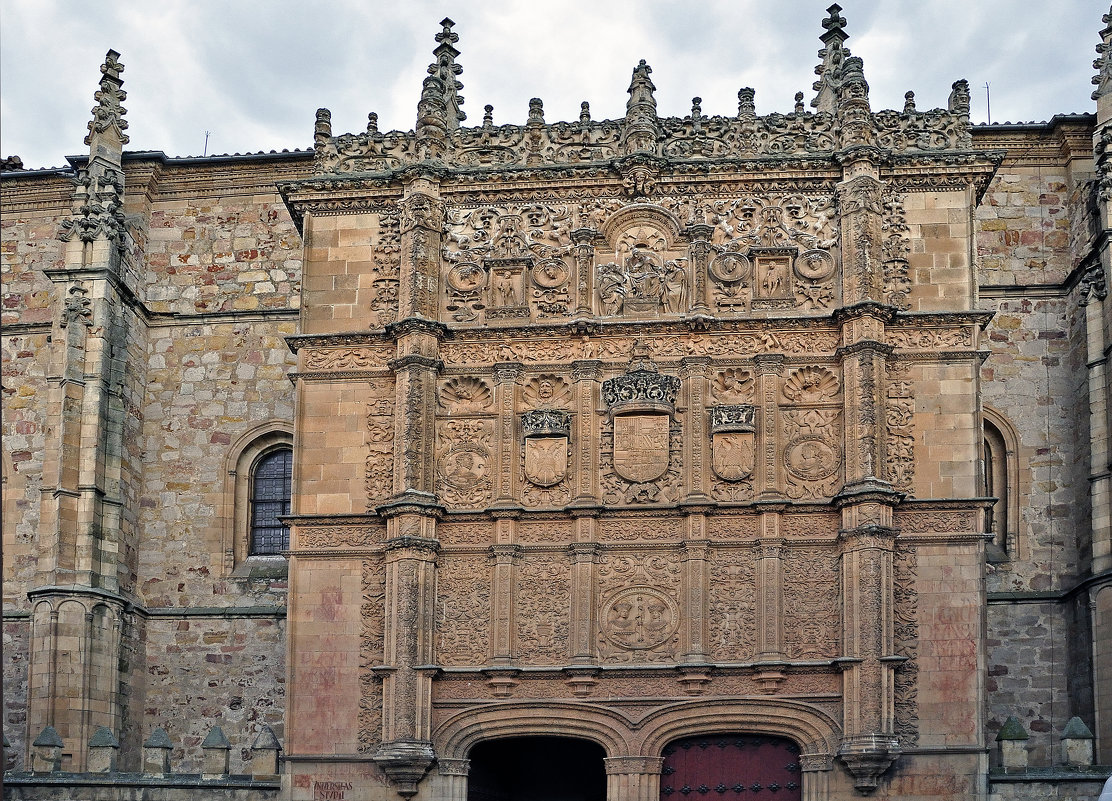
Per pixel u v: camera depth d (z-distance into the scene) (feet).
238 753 131.64
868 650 103.91
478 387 115.44
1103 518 119.75
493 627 109.40
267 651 133.80
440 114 122.21
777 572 107.86
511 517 110.73
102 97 139.64
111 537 130.52
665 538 110.01
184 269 144.25
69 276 133.80
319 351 117.39
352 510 113.91
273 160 143.84
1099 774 102.58
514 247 118.52
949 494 109.19
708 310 114.83
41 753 113.60
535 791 130.21
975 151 115.65
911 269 114.62
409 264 117.08
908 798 103.65
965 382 111.34
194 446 140.15
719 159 117.50
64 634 123.85
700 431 111.86
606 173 118.83
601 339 115.03
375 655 110.42
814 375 112.57
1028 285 133.59
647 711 107.04
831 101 119.55
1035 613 126.11
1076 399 128.77
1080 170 134.92
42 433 140.87
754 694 106.42
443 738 108.06
